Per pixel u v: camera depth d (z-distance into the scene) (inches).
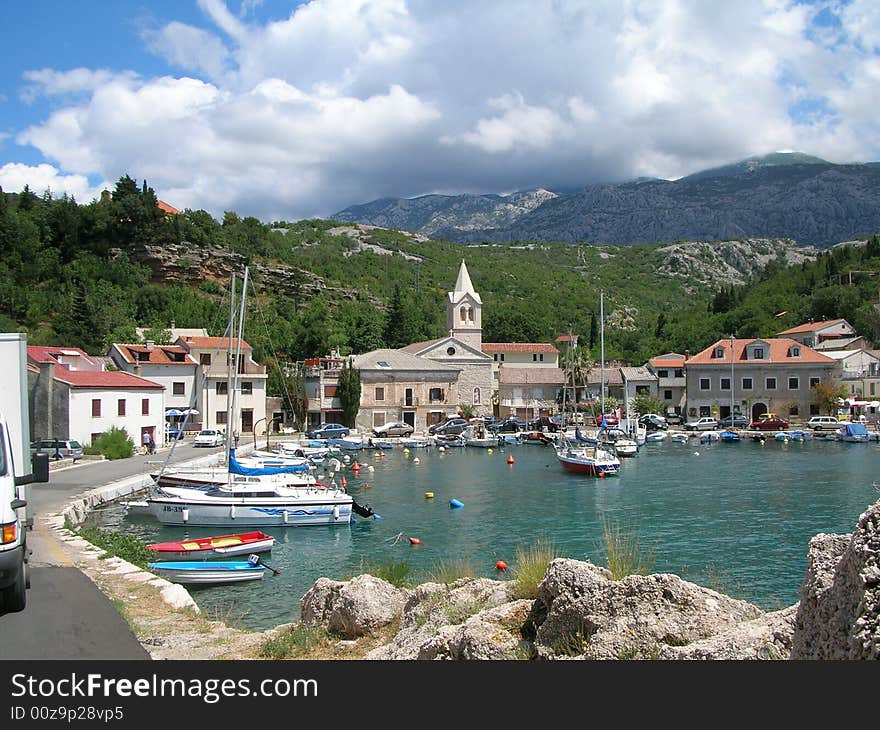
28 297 5036.9
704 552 1259.8
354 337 5654.5
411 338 5876.0
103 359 3511.3
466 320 4798.2
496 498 1956.2
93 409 2608.3
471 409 4333.2
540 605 378.0
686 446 3422.7
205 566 1029.2
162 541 1385.3
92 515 1546.5
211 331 4933.6
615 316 7642.7
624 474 2434.8
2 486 505.0
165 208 7362.2
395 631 478.9
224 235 7263.8
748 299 6604.3
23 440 621.3
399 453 3238.2
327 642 485.4
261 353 4542.3
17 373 621.9
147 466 2171.5
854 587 238.1
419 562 1217.4
